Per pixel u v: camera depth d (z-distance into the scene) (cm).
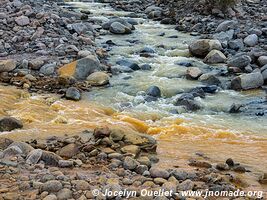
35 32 1590
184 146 912
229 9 1973
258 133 1006
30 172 674
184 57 1558
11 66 1323
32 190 607
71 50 1492
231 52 1556
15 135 908
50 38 1568
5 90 1187
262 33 1692
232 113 1129
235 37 1689
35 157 721
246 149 906
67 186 615
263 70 1333
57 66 1368
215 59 1480
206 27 1853
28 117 1027
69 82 1258
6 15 1703
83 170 709
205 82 1318
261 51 1503
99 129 859
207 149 898
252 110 1143
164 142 934
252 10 1998
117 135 838
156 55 1564
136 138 841
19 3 1853
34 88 1230
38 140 874
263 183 716
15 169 679
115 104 1157
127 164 720
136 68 1431
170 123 1050
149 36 1798
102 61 1463
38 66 1349
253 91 1266
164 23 2028
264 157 859
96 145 821
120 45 1661
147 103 1173
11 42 1524
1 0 1853
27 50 1483
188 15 2030
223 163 785
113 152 788
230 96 1230
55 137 890
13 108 1084
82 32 1719
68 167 718
